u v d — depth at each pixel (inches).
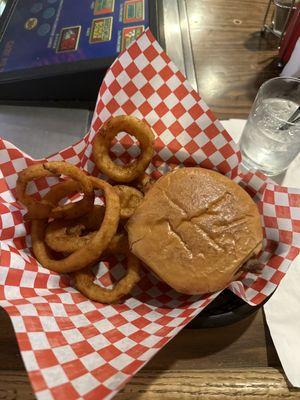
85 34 15.5
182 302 9.7
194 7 19.0
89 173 12.0
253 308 9.4
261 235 9.9
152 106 11.4
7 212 10.2
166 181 10.6
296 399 8.9
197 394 8.9
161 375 9.2
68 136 14.3
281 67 16.5
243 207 10.1
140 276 10.0
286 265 9.6
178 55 16.3
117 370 7.4
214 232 9.7
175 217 9.9
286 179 12.7
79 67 14.3
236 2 19.5
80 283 9.8
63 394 6.8
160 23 16.5
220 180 10.6
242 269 9.9
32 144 14.0
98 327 8.7
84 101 15.4
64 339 8.0
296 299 10.1
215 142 11.1
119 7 16.6
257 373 9.2
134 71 11.0
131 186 11.9
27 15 16.8
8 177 10.6
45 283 9.6
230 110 14.9
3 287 8.8
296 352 9.3
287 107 13.4
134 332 8.7
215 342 9.7
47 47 15.3
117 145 11.9
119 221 10.8
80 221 11.0
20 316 8.0
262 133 12.1
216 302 9.7
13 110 15.1
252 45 17.5
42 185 11.3
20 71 14.8
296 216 9.9
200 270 9.3
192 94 10.9
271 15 19.0
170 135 11.5
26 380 8.9
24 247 10.5
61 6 16.8
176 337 9.7
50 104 15.3
